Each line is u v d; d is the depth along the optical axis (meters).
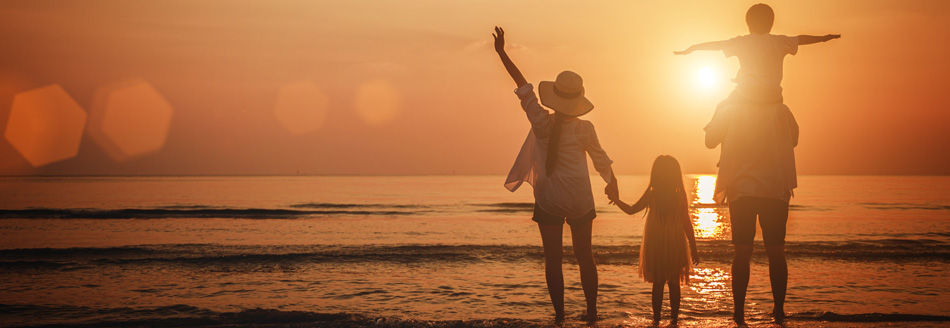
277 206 37.50
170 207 35.22
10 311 5.87
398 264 9.98
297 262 10.16
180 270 9.26
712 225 23.81
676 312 4.85
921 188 95.44
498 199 52.62
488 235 18.06
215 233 18.28
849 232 18.77
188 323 5.16
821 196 61.16
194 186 96.06
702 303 6.20
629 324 4.57
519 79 4.54
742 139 4.28
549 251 4.50
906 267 9.28
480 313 5.84
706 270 8.98
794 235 17.59
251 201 44.81
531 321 4.70
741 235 4.39
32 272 8.99
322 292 7.21
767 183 4.24
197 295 6.98
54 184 107.44
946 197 57.31
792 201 49.00
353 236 17.52
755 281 7.80
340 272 9.02
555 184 4.36
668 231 4.86
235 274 8.81
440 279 8.30
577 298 6.71
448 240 16.25
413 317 5.63
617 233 18.81
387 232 19.14
